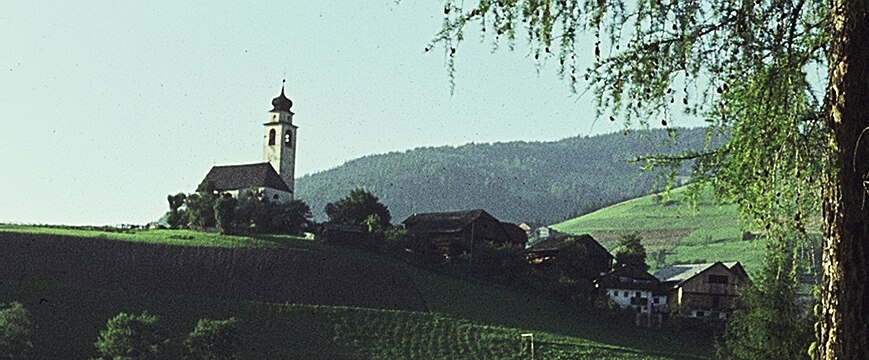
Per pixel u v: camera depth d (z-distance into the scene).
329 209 190.62
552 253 177.88
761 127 11.98
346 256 161.00
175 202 190.12
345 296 153.50
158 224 188.75
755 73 11.84
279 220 184.12
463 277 162.50
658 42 11.52
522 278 161.62
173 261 157.50
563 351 130.75
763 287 44.53
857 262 10.95
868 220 10.96
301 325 138.25
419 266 165.62
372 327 139.12
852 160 11.05
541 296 156.88
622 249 178.75
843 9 11.15
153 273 155.50
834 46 11.26
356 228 175.38
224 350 116.50
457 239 188.38
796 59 11.73
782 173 12.16
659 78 11.59
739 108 12.16
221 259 158.62
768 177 12.23
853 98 11.08
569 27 11.36
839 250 11.08
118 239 159.75
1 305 120.31
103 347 114.44
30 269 153.50
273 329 136.62
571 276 167.25
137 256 157.50
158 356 115.06
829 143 11.28
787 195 12.16
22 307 122.00
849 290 10.97
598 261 175.88
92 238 159.25
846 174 11.08
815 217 11.95
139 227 187.50
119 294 141.38
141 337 114.81
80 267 154.88
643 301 159.88
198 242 161.88
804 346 41.91
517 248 170.62
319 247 168.25
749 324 45.50
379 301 152.12
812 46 11.69
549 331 138.88
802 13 11.81
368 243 172.12
